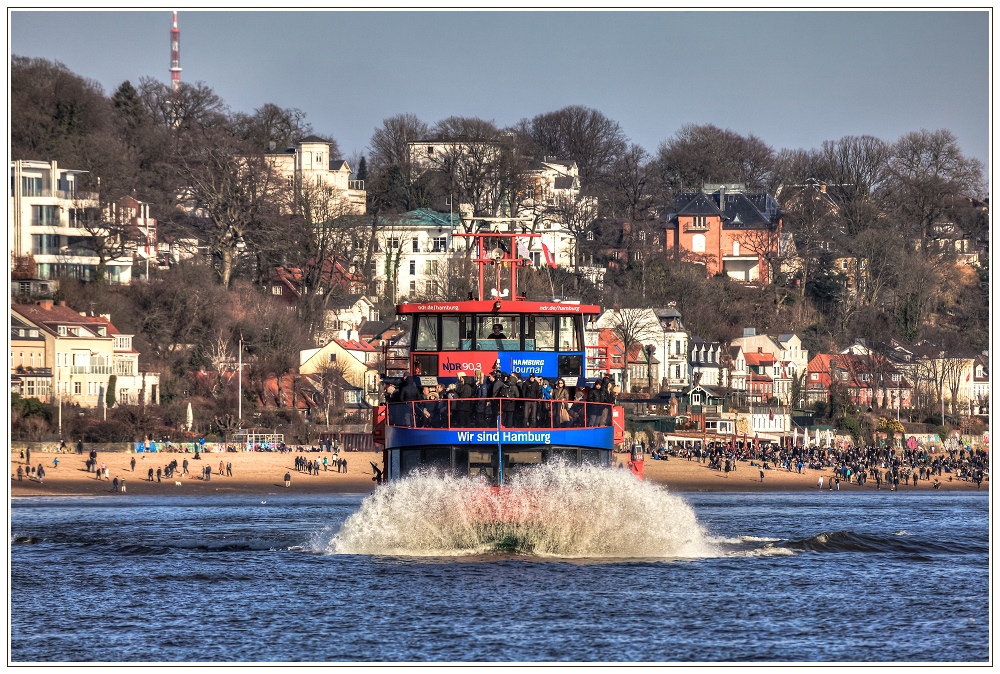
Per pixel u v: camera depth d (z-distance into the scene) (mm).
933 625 188625
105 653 174500
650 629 184375
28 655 174250
